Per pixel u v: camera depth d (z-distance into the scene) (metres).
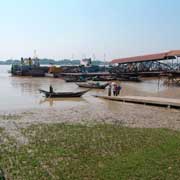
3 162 13.52
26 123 23.95
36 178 11.57
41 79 94.00
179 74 72.19
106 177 11.40
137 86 66.62
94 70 112.81
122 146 16.16
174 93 52.19
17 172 12.24
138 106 35.69
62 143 16.95
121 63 91.62
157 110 32.16
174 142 16.53
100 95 46.94
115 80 82.06
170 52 74.75
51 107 35.06
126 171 11.89
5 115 28.53
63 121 24.83
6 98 44.84
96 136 18.67
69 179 11.41
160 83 74.81
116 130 20.70
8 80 89.31
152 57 79.88
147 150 15.05
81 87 63.47
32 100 42.34
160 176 11.30
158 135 18.86
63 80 88.31
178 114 29.30
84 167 12.73
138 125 23.09
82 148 15.84
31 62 125.12
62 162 13.50
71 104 37.94
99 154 14.70
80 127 21.86
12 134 19.72
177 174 11.50
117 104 37.75
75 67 114.94
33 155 14.64
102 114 29.17
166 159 13.30
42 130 20.84
